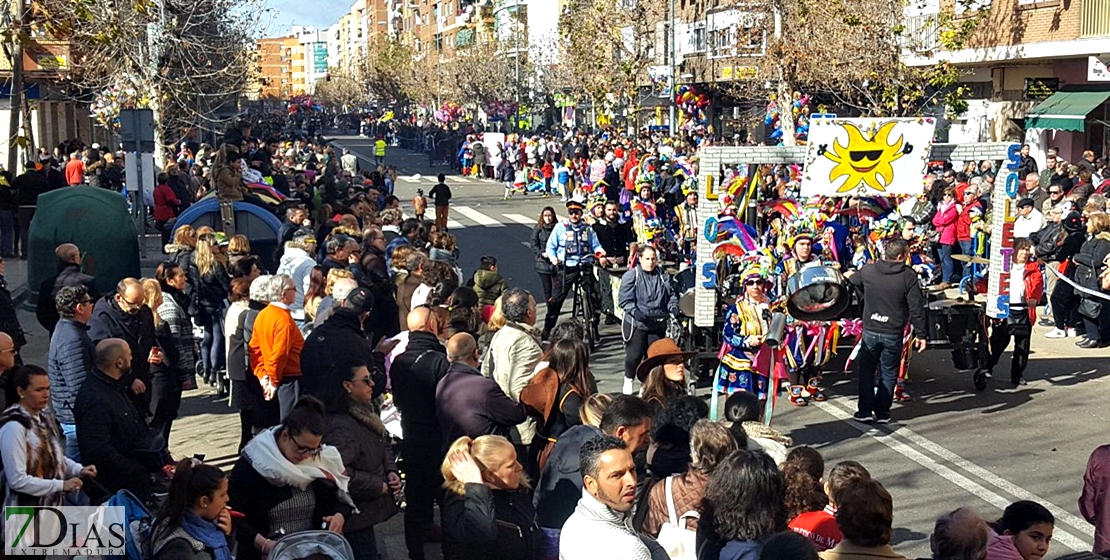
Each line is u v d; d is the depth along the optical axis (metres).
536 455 7.82
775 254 12.78
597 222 17.48
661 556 5.53
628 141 37.22
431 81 84.75
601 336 16.67
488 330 10.65
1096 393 13.16
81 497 6.92
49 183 23.22
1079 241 17.06
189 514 5.73
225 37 34.06
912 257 16.30
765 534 5.44
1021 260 13.12
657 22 46.44
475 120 74.38
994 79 30.41
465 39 89.62
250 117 72.06
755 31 33.03
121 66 28.20
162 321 10.23
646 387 8.23
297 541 5.81
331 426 7.00
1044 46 26.47
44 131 37.88
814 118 11.16
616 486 5.27
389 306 12.52
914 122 11.23
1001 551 5.93
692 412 6.68
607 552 5.24
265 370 9.35
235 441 11.25
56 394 8.56
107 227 16.77
